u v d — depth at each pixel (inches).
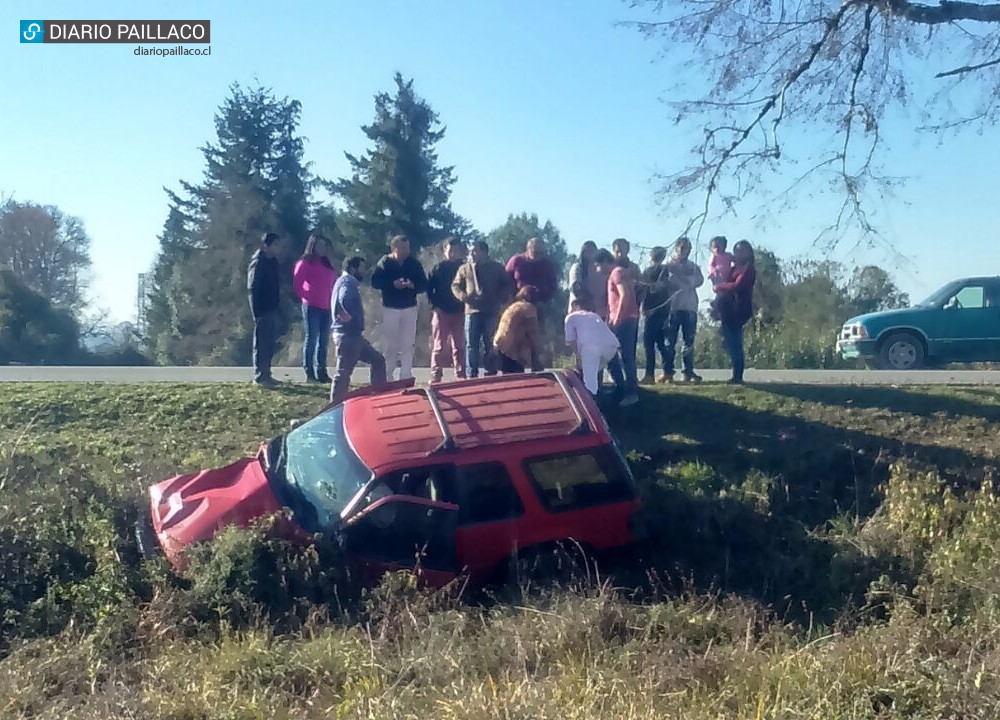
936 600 288.0
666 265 458.9
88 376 589.9
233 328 1690.5
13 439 418.6
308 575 277.9
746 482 387.9
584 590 281.7
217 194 1781.5
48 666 233.8
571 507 310.0
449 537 297.4
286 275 1669.5
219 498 301.9
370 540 292.8
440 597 277.6
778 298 657.6
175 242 1892.2
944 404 458.0
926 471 386.0
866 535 346.6
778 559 341.4
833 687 211.0
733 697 210.8
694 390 474.9
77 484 340.2
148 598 275.0
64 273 2293.3
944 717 201.0
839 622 278.7
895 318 685.3
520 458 307.4
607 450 316.2
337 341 432.5
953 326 676.7
